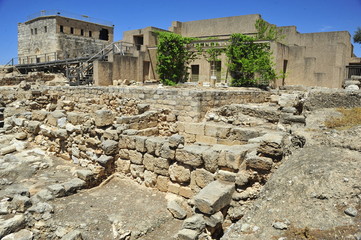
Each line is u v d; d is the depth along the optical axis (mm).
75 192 8930
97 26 51938
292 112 11359
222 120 12336
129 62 25406
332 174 5297
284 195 5219
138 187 9461
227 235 4762
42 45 47312
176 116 12906
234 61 23484
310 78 23781
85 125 10883
